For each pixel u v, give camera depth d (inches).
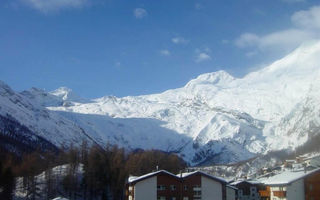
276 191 6638.8
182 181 6048.2
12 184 7618.1
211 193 6063.0
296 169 7618.1
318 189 6314.0
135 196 5949.8
